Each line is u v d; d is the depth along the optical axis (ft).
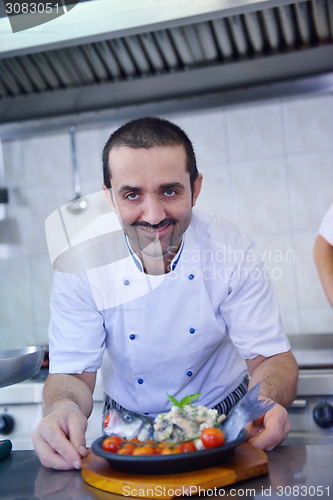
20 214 7.68
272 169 7.00
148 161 2.84
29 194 7.67
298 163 6.91
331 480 2.12
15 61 5.45
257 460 2.26
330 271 4.98
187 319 3.47
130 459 2.06
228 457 2.25
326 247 5.02
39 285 7.59
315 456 2.46
